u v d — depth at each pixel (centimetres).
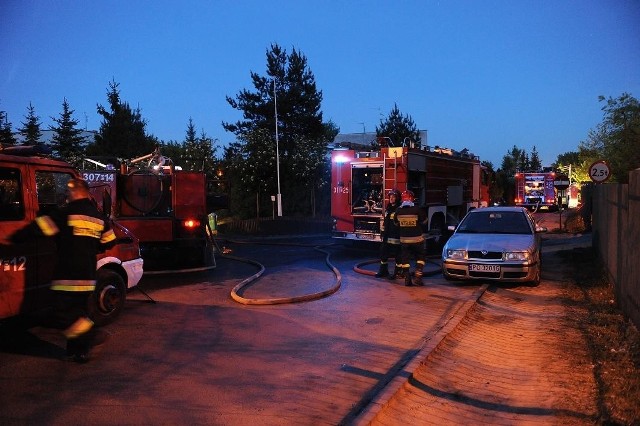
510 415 479
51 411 447
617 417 450
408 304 885
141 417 440
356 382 533
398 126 3475
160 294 949
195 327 723
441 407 495
